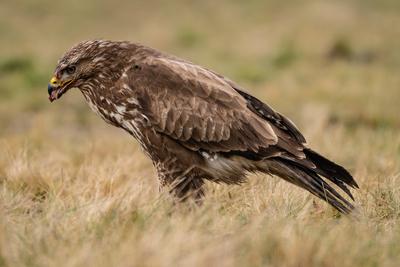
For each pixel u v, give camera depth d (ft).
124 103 36.50
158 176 37.17
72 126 78.07
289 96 87.61
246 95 36.81
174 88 35.83
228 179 36.55
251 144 35.22
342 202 36.04
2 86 99.40
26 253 27.17
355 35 133.49
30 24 160.66
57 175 41.19
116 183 38.73
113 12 172.24
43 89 98.68
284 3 177.37
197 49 131.95
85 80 37.32
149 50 37.24
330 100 84.79
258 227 29.91
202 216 30.83
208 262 25.44
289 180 35.40
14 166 41.14
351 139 56.80
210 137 35.53
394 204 35.96
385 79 97.81
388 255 28.25
